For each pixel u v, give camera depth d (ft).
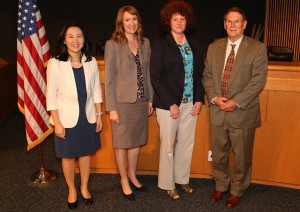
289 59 13.96
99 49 15.20
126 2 24.47
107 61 8.84
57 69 8.42
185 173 10.08
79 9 24.38
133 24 8.65
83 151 9.00
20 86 10.60
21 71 10.48
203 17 24.95
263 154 10.50
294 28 25.29
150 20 24.77
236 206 9.52
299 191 10.37
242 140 9.02
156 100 9.09
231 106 8.61
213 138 9.47
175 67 8.75
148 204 9.65
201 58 9.12
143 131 9.64
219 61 8.91
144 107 9.41
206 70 9.28
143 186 10.44
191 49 8.94
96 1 24.36
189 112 9.35
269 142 10.36
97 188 10.56
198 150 11.01
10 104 19.93
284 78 9.75
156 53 8.79
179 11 8.43
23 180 11.21
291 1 24.88
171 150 9.45
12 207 9.55
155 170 11.34
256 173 10.72
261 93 10.05
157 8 24.57
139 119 9.39
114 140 9.49
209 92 9.05
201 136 10.86
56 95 8.55
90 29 24.72
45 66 10.50
